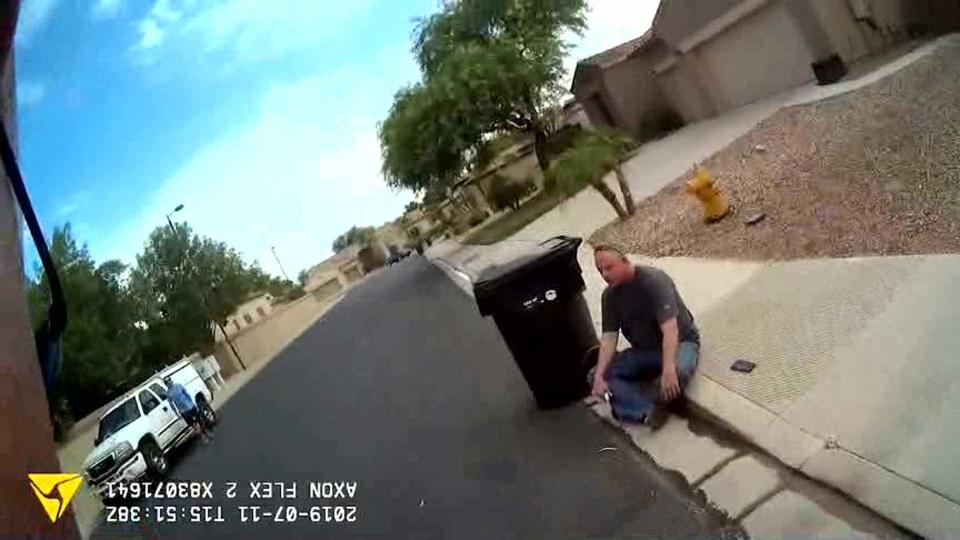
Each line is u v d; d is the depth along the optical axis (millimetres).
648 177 19656
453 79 26656
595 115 33281
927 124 9195
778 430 4527
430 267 35500
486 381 9008
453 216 49250
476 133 27406
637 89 30203
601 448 5656
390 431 8773
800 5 18281
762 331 6047
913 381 4188
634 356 5852
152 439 13695
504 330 6836
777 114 16781
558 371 6855
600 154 14938
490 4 28266
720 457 4727
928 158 8008
